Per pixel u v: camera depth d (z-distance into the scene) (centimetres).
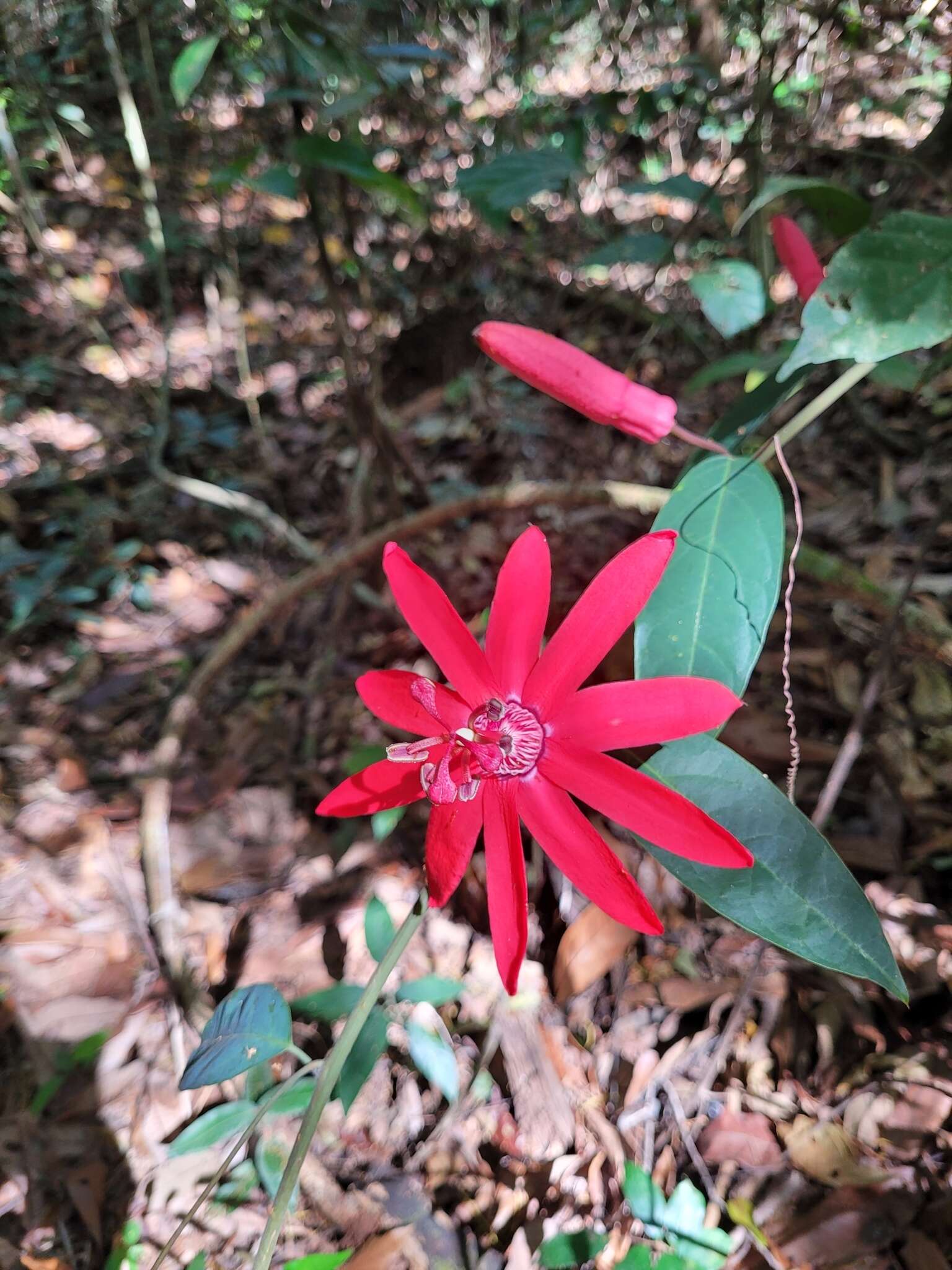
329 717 52
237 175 44
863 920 20
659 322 40
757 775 22
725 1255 31
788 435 24
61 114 70
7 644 59
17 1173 34
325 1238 32
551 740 20
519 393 74
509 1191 33
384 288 87
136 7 57
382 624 58
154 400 77
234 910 42
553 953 39
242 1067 26
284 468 72
